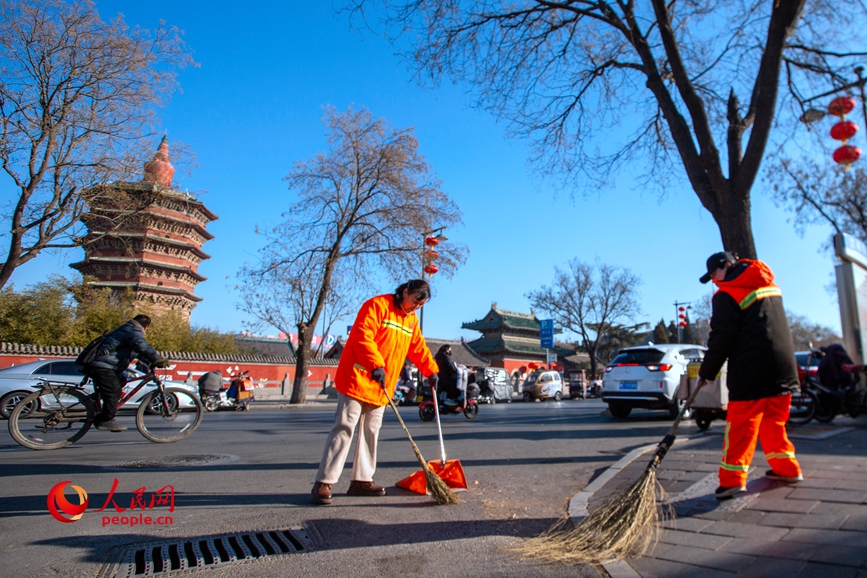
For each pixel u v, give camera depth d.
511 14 9.83
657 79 8.47
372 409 4.48
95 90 15.15
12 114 14.50
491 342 56.50
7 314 25.44
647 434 8.17
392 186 22.77
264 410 21.02
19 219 14.93
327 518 3.85
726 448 3.79
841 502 3.43
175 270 34.03
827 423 7.63
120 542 3.37
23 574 2.87
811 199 21.67
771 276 3.83
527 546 3.27
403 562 3.06
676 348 10.92
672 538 3.27
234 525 3.70
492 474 5.41
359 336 4.27
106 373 7.04
